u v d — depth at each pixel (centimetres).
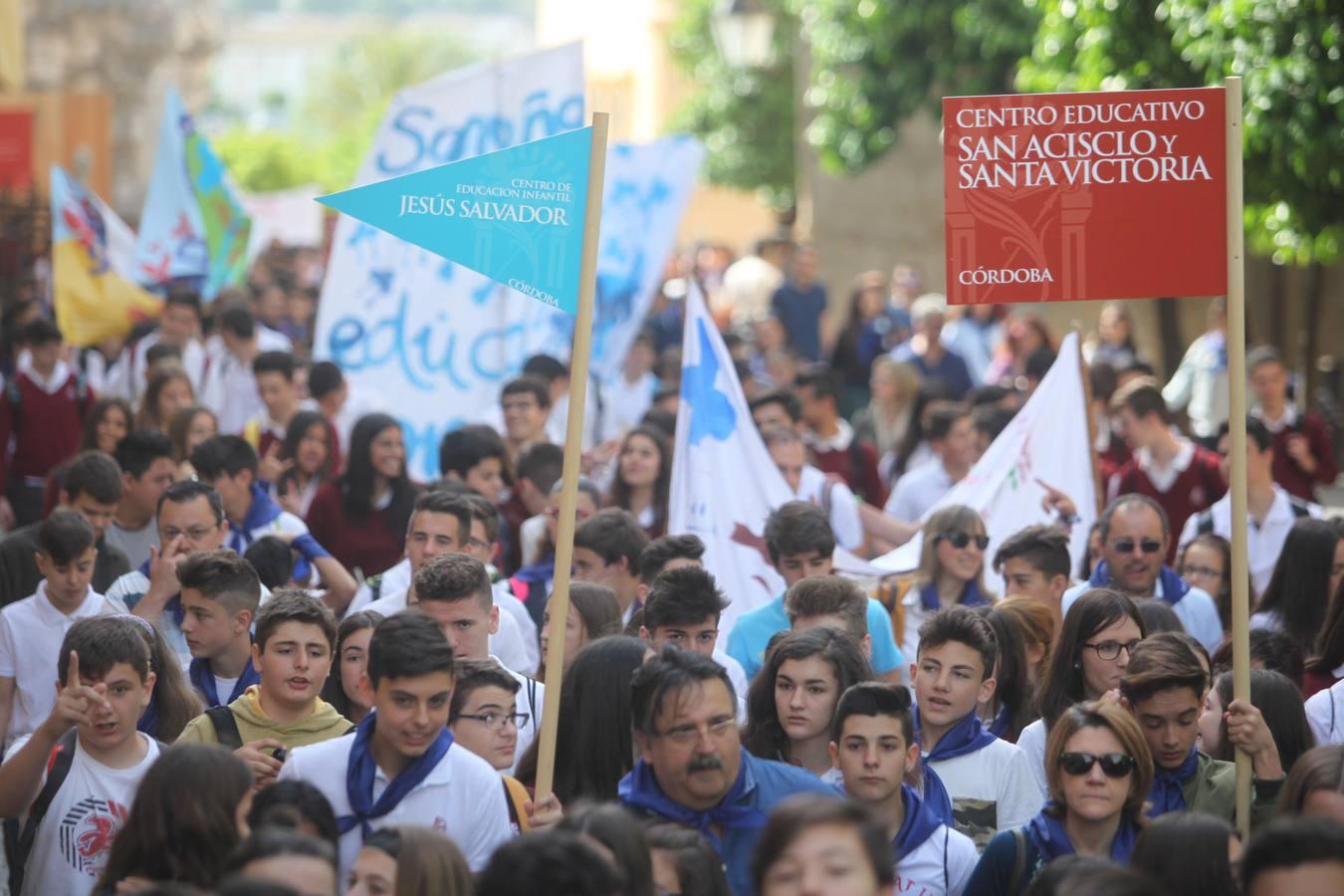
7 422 2398
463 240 1130
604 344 2528
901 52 3884
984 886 973
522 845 716
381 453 1803
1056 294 1152
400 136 2330
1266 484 1817
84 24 7012
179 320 2647
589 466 2177
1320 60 1806
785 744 1081
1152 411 1958
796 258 4038
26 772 1042
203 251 3180
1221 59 1872
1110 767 956
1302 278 3491
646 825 895
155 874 868
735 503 1686
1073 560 1733
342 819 954
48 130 6631
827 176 5247
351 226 2348
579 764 1055
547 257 1134
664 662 928
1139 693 1048
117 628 1069
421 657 930
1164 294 1147
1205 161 1144
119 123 7156
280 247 5056
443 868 832
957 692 1095
